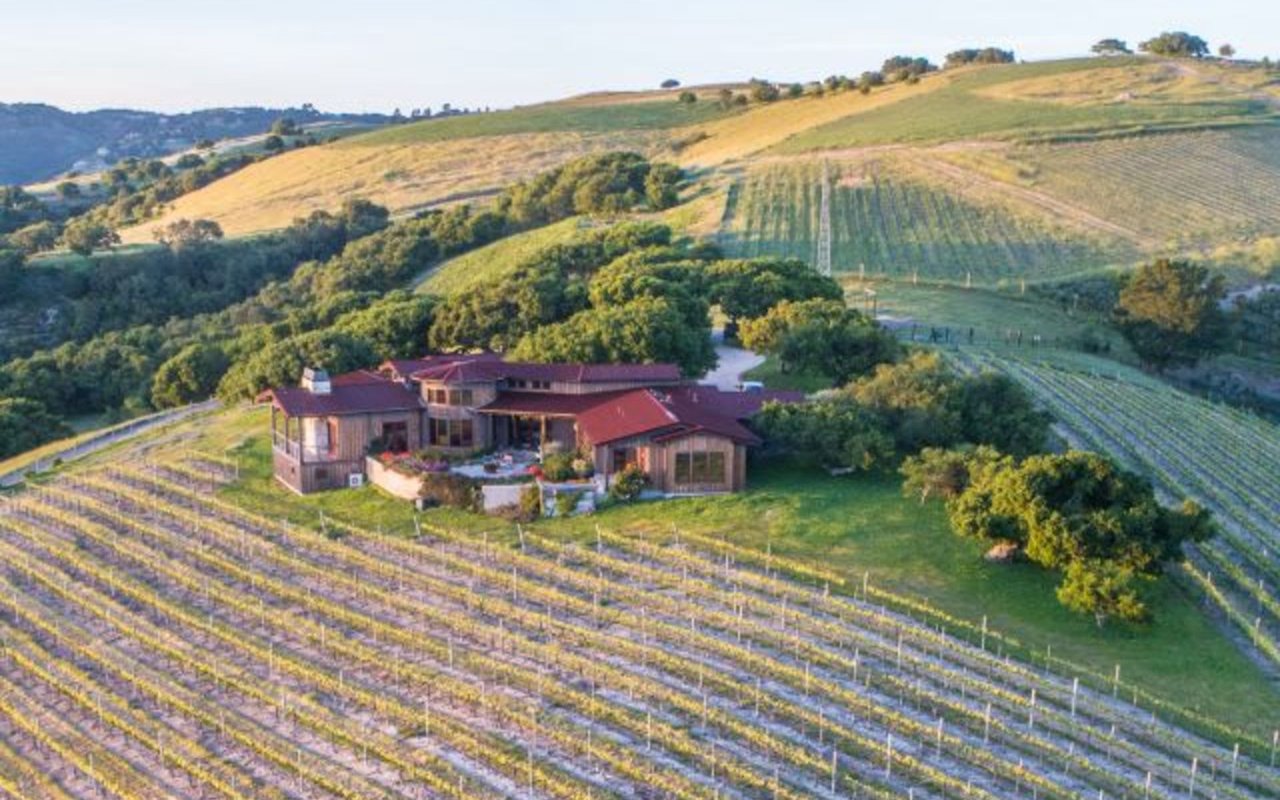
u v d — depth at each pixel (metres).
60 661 57.69
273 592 63.06
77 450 102.25
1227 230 169.88
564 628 55.84
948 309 137.38
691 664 51.88
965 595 57.38
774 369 96.31
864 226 174.88
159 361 142.50
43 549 72.38
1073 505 58.28
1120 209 177.62
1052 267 159.12
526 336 92.19
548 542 65.12
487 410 77.62
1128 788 43.25
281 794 45.72
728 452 69.81
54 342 165.75
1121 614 53.09
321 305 130.12
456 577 62.47
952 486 65.12
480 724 49.09
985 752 45.25
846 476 72.44
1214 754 45.66
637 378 79.50
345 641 56.59
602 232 146.50
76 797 46.97
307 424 78.06
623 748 46.53
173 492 79.94
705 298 107.81
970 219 175.88
